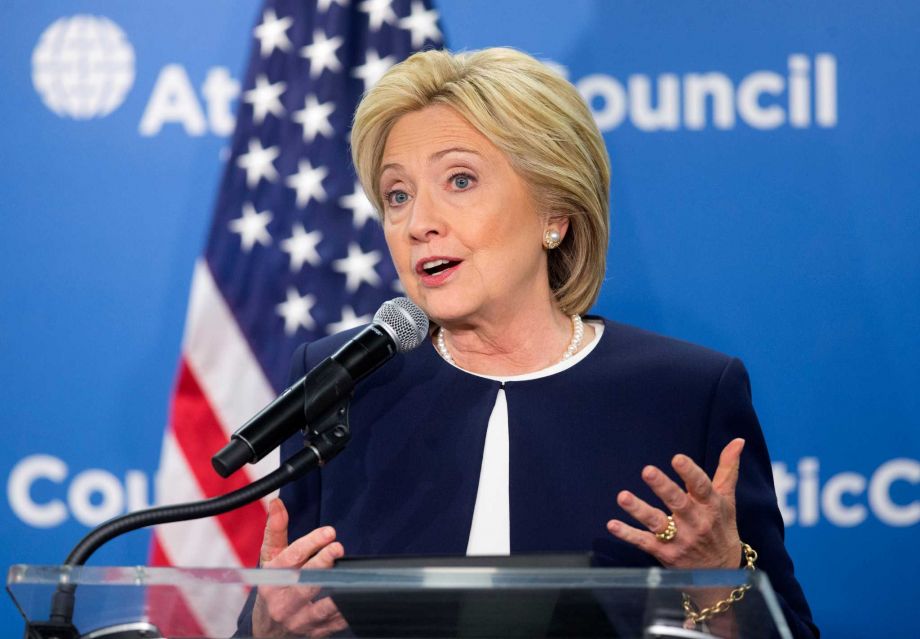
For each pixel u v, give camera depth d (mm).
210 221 12570
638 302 12523
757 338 12469
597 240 8305
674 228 12508
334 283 12125
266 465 12164
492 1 12578
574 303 8406
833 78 12430
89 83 12633
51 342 12602
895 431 12383
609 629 5133
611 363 8172
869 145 12398
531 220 7863
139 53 12656
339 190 12195
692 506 6309
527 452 7812
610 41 12531
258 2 12703
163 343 12594
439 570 4938
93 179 12641
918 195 12391
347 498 7984
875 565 12398
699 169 12492
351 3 12414
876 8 12391
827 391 12422
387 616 5176
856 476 12422
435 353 8375
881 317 12398
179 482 12055
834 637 12375
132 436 12562
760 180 12469
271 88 12352
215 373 12141
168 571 5090
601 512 7625
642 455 7793
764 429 12422
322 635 5379
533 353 8203
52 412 12555
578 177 7875
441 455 7938
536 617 5059
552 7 12578
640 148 12516
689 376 8047
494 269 7695
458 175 7699
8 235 12609
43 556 12516
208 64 12656
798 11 12430
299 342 12062
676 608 4977
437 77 7738
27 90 12633
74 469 12547
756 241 12469
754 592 4895
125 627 5289
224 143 12641
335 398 6758
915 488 12398
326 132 12227
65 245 12617
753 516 7793
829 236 12438
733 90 12484
